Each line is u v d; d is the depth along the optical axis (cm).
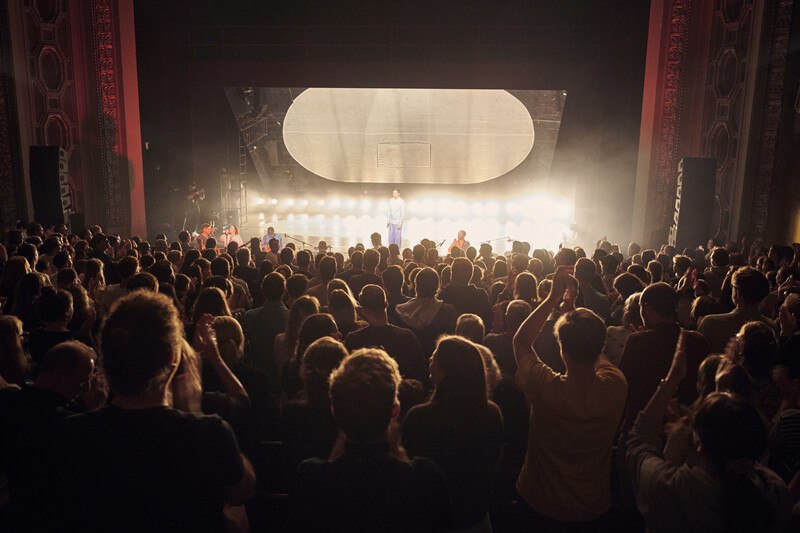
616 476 394
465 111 2477
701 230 1392
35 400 245
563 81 1980
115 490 195
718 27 1516
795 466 287
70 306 417
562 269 296
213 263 666
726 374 254
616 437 390
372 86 2011
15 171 1427
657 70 1650
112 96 1698
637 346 350
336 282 537
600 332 278
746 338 306
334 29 2033
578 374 285
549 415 289
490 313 595
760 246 1145
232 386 308
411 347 418
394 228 2078
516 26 1992
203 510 201
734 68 1441
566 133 2261
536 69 1972
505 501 379
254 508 345
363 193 2714
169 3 1995
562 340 281
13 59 1403
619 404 288
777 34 1298
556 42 1988
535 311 299
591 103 1986
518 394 380
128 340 197
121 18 1681
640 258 987
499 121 2486
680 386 342
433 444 272
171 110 2052
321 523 207
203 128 2134
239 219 2389
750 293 418
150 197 2017
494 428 276
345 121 2531
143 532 196
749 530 201
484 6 1991
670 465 234
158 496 196
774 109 1314
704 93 1586
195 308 411
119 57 1691
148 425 199
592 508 294
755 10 1338
